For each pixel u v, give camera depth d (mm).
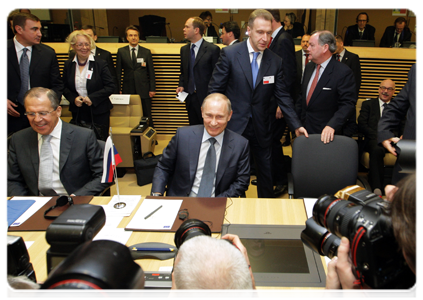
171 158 2227
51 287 522
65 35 5742
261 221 1662
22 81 3441
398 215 605
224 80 2889
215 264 592
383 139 2354
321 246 1098
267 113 2994
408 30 6145
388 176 3619
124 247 624
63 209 1750
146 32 5906
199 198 1896
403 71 5043
